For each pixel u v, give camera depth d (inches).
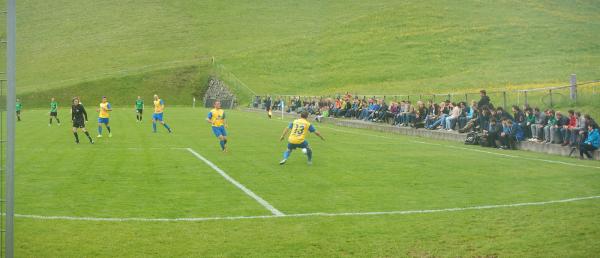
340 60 3449.8
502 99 1457.9
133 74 3555.6
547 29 3437.5
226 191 568.7
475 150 962.1
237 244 382.0
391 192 565.3
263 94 2888.8
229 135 1238.3
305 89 2997.0
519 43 3216.0
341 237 398.6
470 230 415.8
